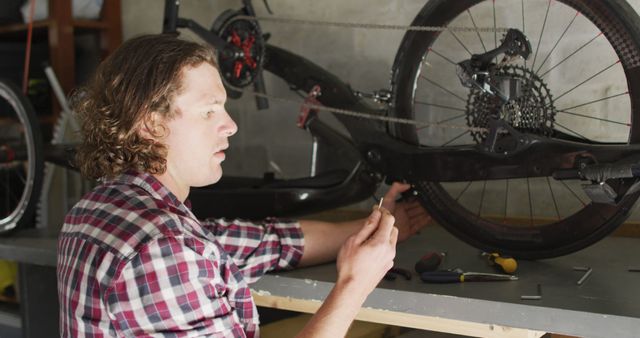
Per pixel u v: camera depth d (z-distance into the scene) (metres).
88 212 1.17
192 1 2.91
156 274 1.07
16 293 2.60
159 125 1.18
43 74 3.44
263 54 2.17
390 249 1.24
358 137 1.98
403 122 1.88
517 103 1.71
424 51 1.92
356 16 2.51
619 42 1.62
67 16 3.11
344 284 1.20
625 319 1.26
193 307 1.09
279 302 1.69
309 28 2.62
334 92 2.07
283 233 1.69
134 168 1.20
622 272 1.64
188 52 1.19
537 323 1.35
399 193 1.94
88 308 1.10
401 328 2.07
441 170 1.81
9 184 3.11
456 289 1.50
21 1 3.21
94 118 1.21
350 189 2.02
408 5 2.38
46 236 2.41
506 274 1.62
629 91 1.62
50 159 2.70
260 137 2.78
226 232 1.61
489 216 2.27
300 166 2.68
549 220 2.15
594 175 1.54
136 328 1.08
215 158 1.25
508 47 1.65
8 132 3.18
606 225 1.63
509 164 1.70
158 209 1.13
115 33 3.22
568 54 2.13
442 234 2.20
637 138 1.61
